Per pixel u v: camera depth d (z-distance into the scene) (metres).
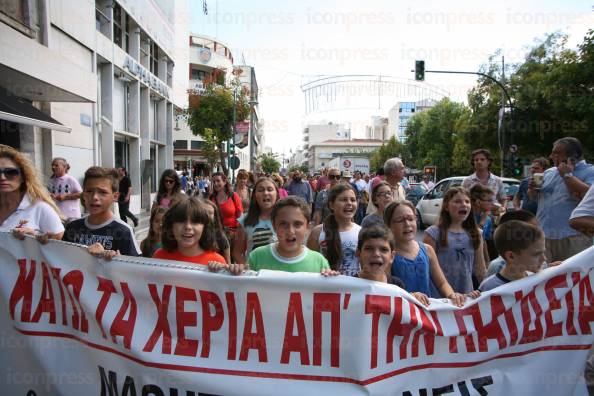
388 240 2.93
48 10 10.98
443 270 3.95
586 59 19.86
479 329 2.79
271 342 2.66
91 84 11.82
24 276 2.89
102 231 3.39
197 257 3.11
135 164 19.17
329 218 4.04
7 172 3.20
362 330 2.64
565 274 2.90
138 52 19.17
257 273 2.67
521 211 3.44
